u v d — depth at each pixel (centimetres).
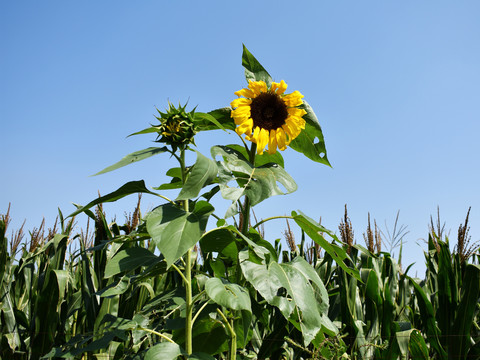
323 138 96
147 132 83
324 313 85
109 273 71
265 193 75
